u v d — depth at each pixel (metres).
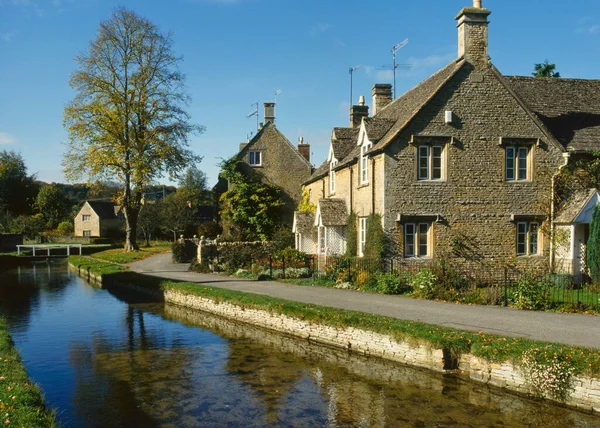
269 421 9.76
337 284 21.58
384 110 29.12
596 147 22.20
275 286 22.17
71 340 16.47
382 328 13.35
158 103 43.62
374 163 22.47
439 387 11.26
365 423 9.55
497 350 10.95
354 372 12.62
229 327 18.19
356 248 25.05
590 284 20.03
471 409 10.03
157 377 12.52
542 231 22.12
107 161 42.34
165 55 43.97
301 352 14.57
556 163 22.22
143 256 43.78
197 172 118.75
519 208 22.09
